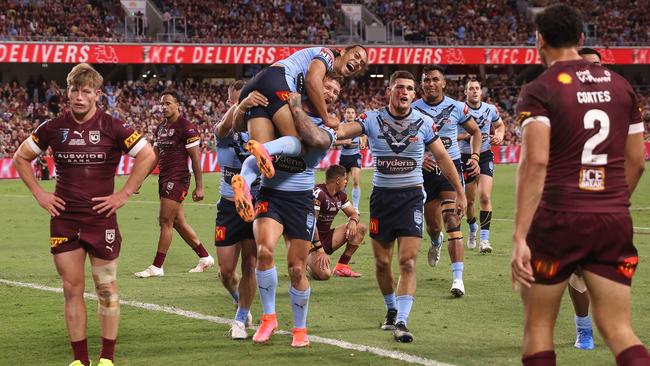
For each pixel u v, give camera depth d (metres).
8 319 8.90
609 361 7.11
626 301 5.02
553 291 5.07
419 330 8.33
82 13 46.28
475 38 52.53
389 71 54.59
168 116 11.88
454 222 10.23
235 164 8.56
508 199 24.41
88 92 6.59
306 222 7.67
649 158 46.72
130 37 46.06
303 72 7.79
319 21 51.44
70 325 6.68
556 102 4.99
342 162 20.84
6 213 21.81
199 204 23.62
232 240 8.55
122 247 15.09
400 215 8.28
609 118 5.05
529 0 56.66
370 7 54.12
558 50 5.23
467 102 13.94
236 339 7.94
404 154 8.41
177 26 48.25
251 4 50.84
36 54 42.88
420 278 11.48
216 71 51.91
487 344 7.71
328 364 6.99
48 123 6.66
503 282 11.05
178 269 12.57
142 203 24.33
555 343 7.77
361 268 12.35
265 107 7.55
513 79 55.84
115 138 6.69
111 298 6.73
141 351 7.49
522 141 5.03
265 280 7.72
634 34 54.69
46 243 15.77
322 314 9.14
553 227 5.02
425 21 53.72
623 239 5.02
